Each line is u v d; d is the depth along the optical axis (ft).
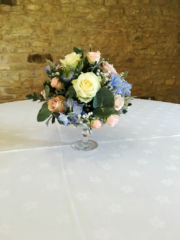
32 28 10.76
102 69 2.92
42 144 3.54
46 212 2.01
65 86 2.79
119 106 2.83
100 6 11.30
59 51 11.34
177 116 5.19
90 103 2.88
